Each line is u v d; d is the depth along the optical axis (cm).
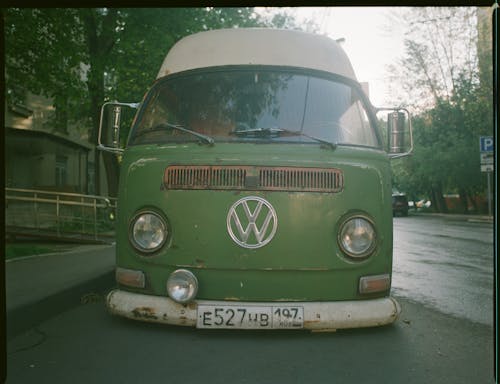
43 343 441
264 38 519
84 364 382
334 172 432
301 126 467
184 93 493
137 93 1652
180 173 431
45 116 2162
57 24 1418
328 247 422
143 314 423
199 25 1655
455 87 3195
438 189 4094
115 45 1692
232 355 394
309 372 363
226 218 419
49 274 705
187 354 396
